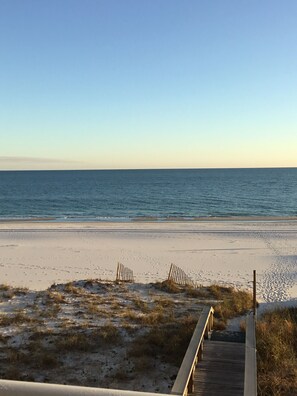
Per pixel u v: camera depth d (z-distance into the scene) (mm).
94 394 2186
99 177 184500
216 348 8234
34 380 7711
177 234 35094
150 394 2248
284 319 12039
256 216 51719
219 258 26469
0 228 39438
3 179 172250
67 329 10438
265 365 8055
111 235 34781
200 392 6457
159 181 145250
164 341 9414
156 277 21688
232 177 168250
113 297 14406
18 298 13820
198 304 13617
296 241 31938
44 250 29016
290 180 140375
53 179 168875
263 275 22219
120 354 8930
